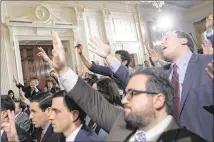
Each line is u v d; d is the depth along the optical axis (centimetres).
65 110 146
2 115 183
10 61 661
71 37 719
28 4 692
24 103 376
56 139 181
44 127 198
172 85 144
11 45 665
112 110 152
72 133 147
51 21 710
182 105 138
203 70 139
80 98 145
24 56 736
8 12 670
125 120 127
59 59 140
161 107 125
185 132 120
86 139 142
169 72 161
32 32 700
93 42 188
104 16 598
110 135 137
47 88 487
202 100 132
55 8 716
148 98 123
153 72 129
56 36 141
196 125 131
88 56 606
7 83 623
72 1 698
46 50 760
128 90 128
